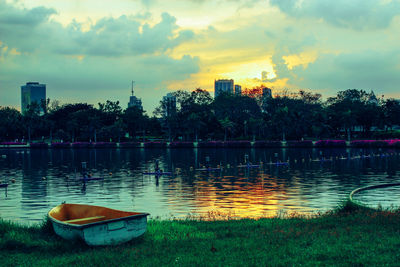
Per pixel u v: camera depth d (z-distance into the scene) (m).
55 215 23.58
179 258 17.45
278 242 19.62
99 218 23.50
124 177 71.38
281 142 166.50
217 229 24.02
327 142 162.88
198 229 24.11
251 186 57.66
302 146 164.38
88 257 17.89
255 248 18.77
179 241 20.66
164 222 26.89
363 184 58.16
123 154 140.38
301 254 17.39
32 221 34.88
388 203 37.59
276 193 50.12
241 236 21.62
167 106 199.50
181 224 25.95
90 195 50.84
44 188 57.97
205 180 65.94
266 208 39.50
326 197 46.06
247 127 196.38
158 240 20.98
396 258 16.19
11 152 158.88
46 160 115.19
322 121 186.62
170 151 155.25
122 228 20.22
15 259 18.11
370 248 17.72
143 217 20.95
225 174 74.75
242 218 31.17
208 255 17.88
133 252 18.48
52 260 17.70
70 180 67.56
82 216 24.39
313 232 21.25
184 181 64.81
